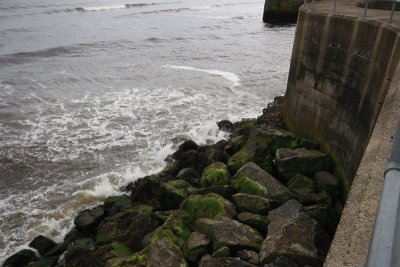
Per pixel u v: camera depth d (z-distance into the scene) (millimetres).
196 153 11703
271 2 38500
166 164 12844
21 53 27141
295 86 11508
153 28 38781
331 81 9672
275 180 8508
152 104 17781
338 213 8180
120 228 8797
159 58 26953
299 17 11484
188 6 58344
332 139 9523
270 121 12914
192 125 15602
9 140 14242
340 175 8906
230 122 14805
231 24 42531
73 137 14602
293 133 11562
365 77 8297
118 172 12414
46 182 11914
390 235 1624
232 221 7234
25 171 12445
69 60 26094
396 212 1724
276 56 27609
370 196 3236
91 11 47688
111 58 26812
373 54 8055
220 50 29516
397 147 1971
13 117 16203
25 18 41031
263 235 7387
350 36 8953
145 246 7586
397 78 5355
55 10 46188
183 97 18797
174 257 6672
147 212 8578
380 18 8633
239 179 8938
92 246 8578
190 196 8719
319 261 6133
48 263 8523
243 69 24125
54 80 21375
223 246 6695
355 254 2818
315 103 10391
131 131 15125
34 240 9211
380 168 3518
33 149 13695
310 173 9148
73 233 9469
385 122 4266
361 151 7941
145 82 21188
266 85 20938
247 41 33062
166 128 15375
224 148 11883
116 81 21344
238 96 19109
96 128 15336
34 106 17453
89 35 34469
